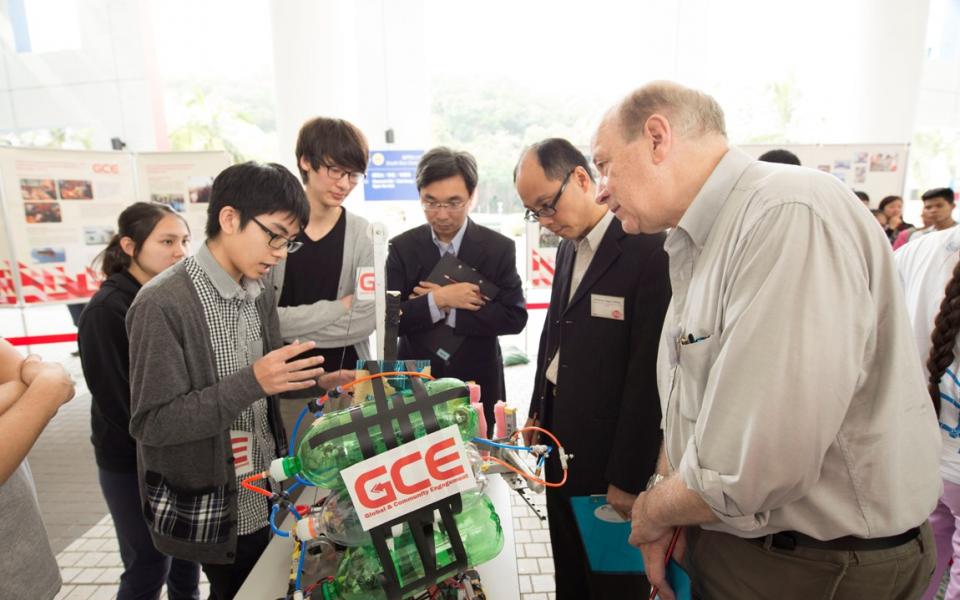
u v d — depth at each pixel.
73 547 2.09
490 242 1.76
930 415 0.76
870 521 0.70
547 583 1.83
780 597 0.76
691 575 0.88
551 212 1.21
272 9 4.27
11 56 5.10
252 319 1.12
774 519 0.73
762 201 0.69
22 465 0.77
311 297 1.53
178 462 0.98
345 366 1.54
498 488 1.12
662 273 1.13
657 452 1.14
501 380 1.87
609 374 1.22
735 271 0.71
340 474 0.65
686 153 0.79
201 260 0.99
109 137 5.25
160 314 0.91
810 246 0.64
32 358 0.79
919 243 1.35
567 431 1.28
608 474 1.16
